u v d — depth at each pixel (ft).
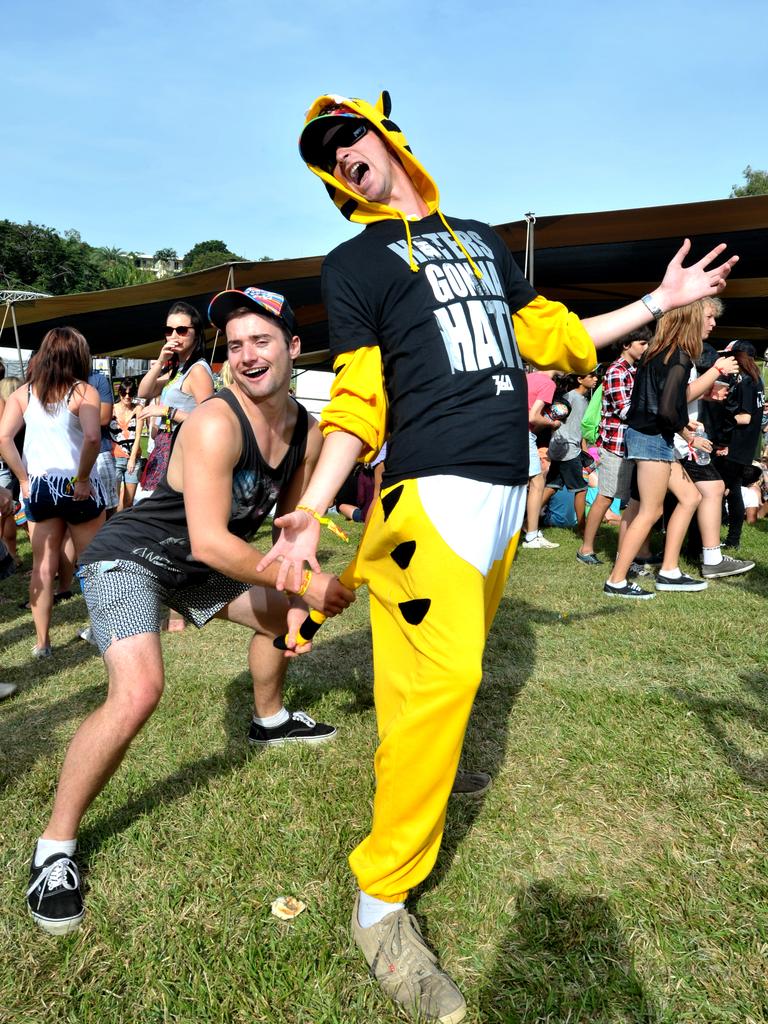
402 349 5.85
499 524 5.94
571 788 8.57
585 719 10.28
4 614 17.53
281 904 6.77
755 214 21.20
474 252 6.32
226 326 7.24
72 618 16.83
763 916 6.45
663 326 15.78
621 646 13.38
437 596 5.66
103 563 7.48
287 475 7.96
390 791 5.75
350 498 20.53
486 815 8.06
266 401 7.34
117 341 40.57
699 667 12.32
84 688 12.39
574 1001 5.67
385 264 5.96
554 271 28.04
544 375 21.95
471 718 10.37
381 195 6.25
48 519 14.07
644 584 18.30
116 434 29.43
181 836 7.86
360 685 11.89
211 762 9.43
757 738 9.65
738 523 23.00
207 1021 5.62
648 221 22.17
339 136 6.17
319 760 9.39
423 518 5.71
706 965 5.97
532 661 12.64
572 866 7.22
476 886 6.96
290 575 6.71
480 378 5.85
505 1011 5.62
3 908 6.90
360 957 6.15
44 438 13.71
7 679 13.07
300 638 6.94
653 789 8.50
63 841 7.00
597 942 6.24
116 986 5.98
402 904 6.11
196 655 13.65
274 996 5.79
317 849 7.57
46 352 13.56
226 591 8.61
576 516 25.66
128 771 9.19
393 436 6.03
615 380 19.57
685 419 15.94
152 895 6.99
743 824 7.79
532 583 18.30
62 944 6.46
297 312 35.32
